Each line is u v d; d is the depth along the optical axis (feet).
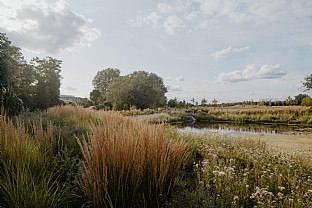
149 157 10.30
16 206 7.57
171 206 9.78
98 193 8.76
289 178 15.70
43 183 9.07
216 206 10.03
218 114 116.98
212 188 13.03
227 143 28.58
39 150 12.89
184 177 15.35
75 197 9.61
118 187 9.00
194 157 21.16
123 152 9.46
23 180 8.79
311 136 45.68
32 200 7.89
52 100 77.87
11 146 10.85
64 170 11.76
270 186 14.26
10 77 39.42
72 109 44.80
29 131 17.80
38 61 76.33
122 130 11.23
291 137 43.65
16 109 37.29
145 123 13.28
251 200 12.07
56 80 80.12
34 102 68.03
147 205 9.75
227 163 18.89
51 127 16.42
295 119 92.17
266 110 111.24
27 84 60.44
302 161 21.07
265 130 62.90
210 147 24.90
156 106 189.47
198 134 34.86
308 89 114.52
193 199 10.34
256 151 23.43
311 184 14.80
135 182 9.70
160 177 9.99
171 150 11.43
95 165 9.12
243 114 109.09
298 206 11.01
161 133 11.25
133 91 162.09
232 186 12.81
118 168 9.35
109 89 171.94
